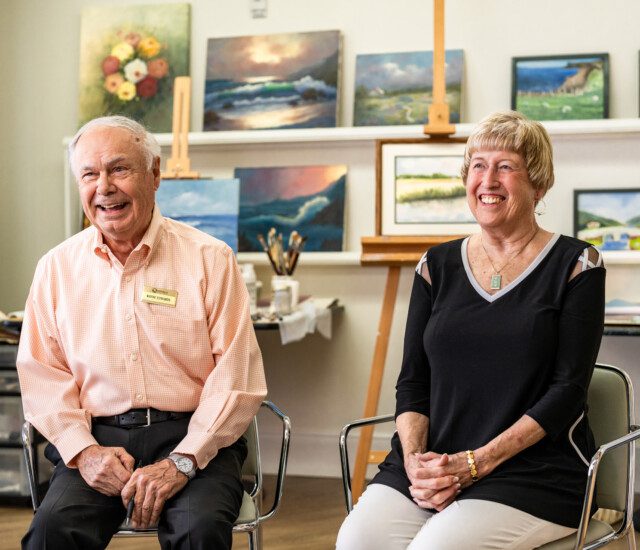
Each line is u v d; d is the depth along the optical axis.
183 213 3.90
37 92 4.30
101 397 2.16
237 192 3.88
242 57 4.12
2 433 3.57
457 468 1.89
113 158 2.12
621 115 3.83
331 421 4.12
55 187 4.30
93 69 4.22
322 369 4.12
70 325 2.18
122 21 4.22
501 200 2.03
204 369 2.19
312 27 4.09
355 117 3.99
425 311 2.15
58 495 1.99
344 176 4.02
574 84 3.83
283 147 4.10
